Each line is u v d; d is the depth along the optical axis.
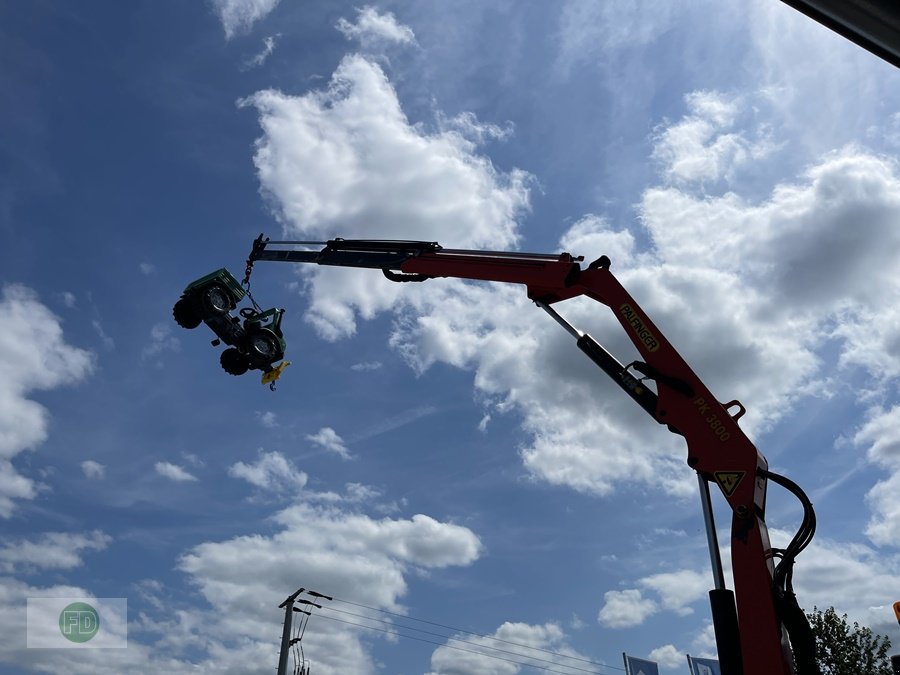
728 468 9.09
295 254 16.59
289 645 42.69
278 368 17.14
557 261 11.78
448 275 13.64
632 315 10.60
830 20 3.37
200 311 16.69
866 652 29.69
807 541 8.69
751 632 8.26
